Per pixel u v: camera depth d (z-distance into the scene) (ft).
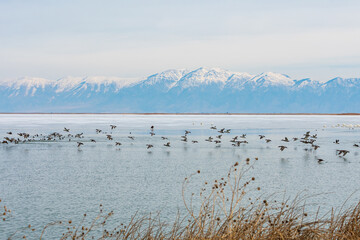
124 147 241.14
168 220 82.07
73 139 293.64
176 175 143.33
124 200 104.27
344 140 293.84
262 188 116.47
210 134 367.45
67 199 105.91
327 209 88.22
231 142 278.46
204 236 30.83
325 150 225.76
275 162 176.45
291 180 131.03
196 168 159.84
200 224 31.22
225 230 30.66
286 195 106.11
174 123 633.20
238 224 30.76
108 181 131.85
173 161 181.78
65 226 81.10
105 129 437.99
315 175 141.69
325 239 31.07
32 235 75.20
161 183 127.65
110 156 199.00
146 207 96.32
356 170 153.69
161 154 208.64
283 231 31.04
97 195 110.52
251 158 189.98
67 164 171.01
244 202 85.25
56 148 232.73
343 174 144.56
